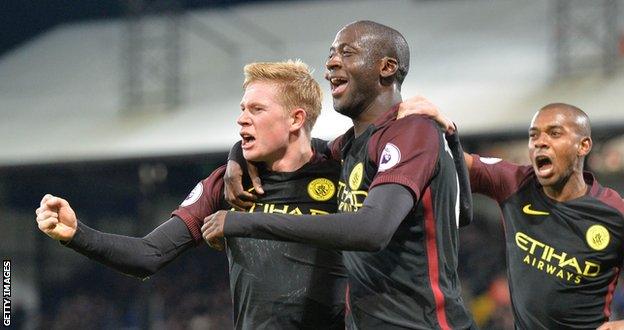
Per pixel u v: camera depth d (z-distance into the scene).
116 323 16.33
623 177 14.38
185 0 19.95
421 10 17.81
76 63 18.88
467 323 3.97
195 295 16.25
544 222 4.97
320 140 4.58
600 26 14.28
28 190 17.83
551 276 4.93
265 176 4.38
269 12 19.06
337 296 4.33
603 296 4.99
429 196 3.82
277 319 4.30
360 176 3.90
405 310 3.85
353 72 3.95
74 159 15.11
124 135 15.37
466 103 13.57
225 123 14.90
